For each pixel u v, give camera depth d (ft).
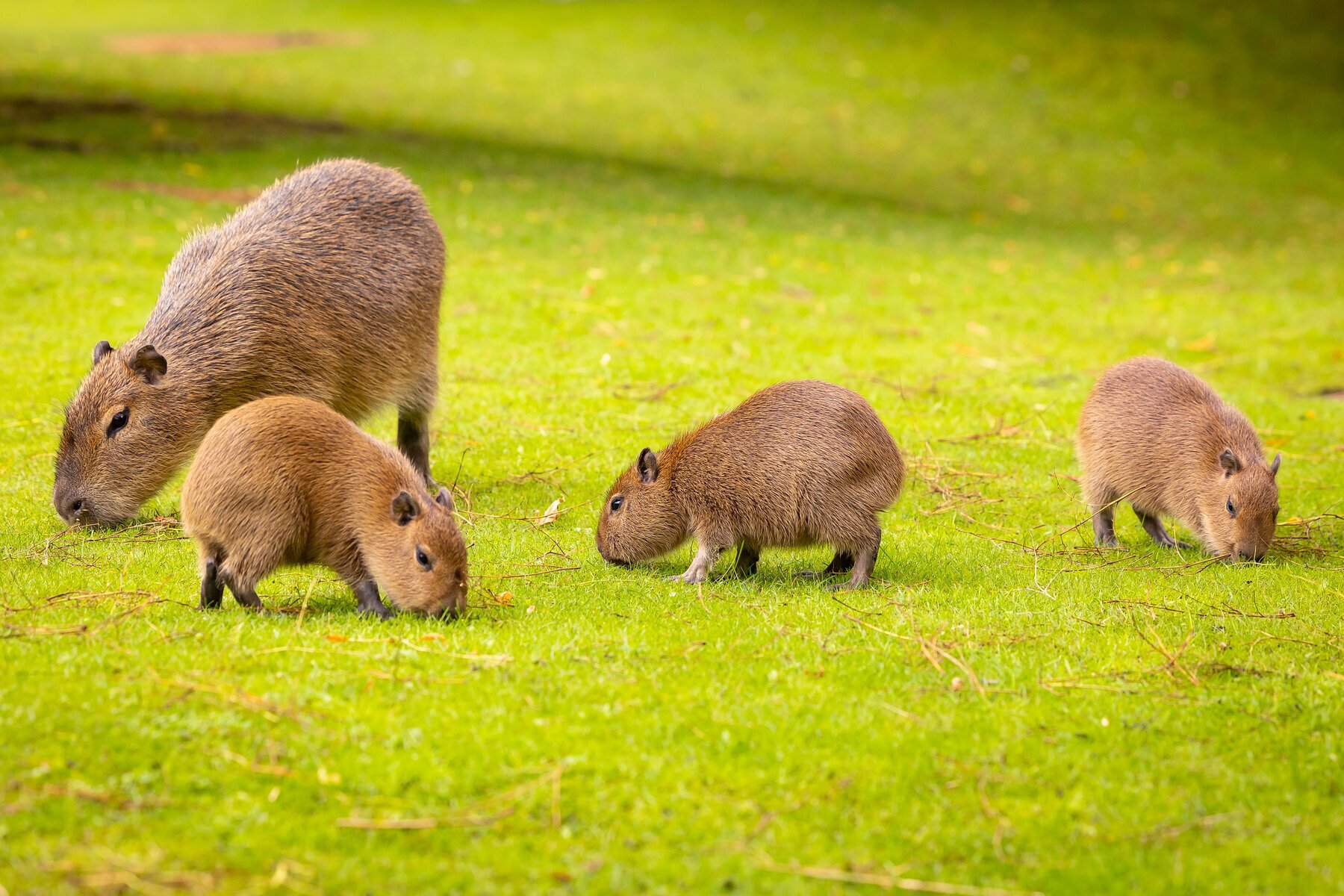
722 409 55.11
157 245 76.74
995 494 45.29
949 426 54.29
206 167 96.12
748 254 91.40
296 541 29.63
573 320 70.95
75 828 20.39
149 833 20.43
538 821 21.54
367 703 24.86
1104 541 40.91
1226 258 105.29
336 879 19.65
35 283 67.72
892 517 42.37
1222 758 24.50
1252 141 147.64
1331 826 22.36
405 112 127.44
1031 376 64.85
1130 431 40.47
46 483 41.34
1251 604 33.30
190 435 37.55
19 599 29.99
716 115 141.59
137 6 205.26
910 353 68.95
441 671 26.55
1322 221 122.93
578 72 154.20
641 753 23.62
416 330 42.96
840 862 20.86
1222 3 187.93
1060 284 91.61
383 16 184.55
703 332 70.64
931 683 27.32
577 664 27.27
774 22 178.81
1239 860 21.35
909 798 22.77
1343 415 59.11
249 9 194.59
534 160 113.29
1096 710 26.23
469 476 45.19
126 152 97.91
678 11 183.21
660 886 19.98
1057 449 51.34
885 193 119.96
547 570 35.09
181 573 32.76
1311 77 167.73
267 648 27.04
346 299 40.40
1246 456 38.60
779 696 26.17
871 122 144.56
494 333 67.56
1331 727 25.79
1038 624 31.12
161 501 41.22
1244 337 76.43
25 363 55.16
